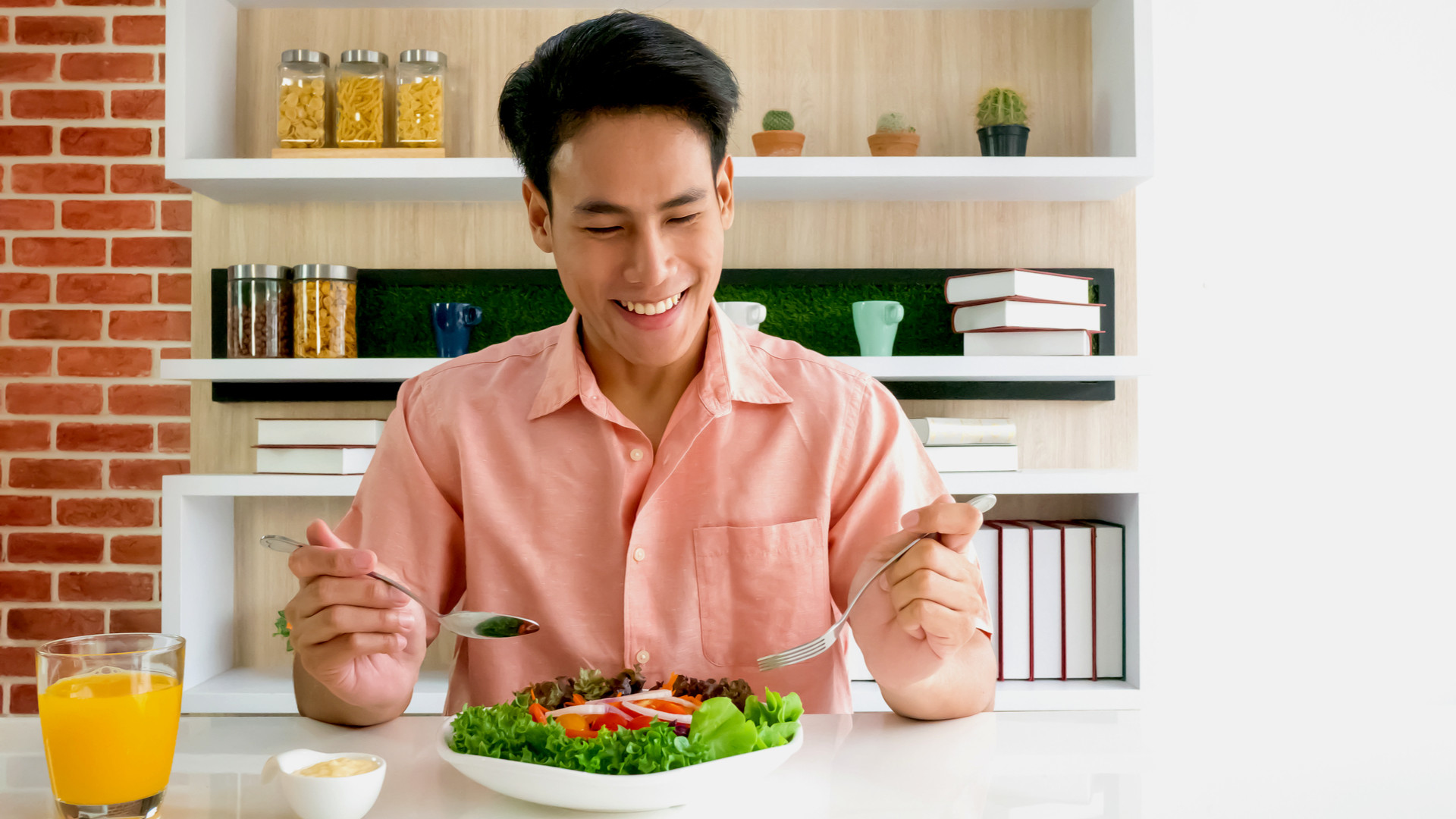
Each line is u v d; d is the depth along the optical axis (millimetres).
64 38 2062
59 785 615
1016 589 1935
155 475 2062
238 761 756
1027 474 1854
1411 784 700
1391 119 2168
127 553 2057
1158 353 2158
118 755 611
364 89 1913
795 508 1033
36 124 2062
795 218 2094
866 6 2080
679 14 2084
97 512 2059
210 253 2066
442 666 2041
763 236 2096
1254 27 2170
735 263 2094
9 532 2055
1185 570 2166
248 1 2027
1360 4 2170
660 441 1036
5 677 2051
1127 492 1869
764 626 1017
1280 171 2172
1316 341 2170
